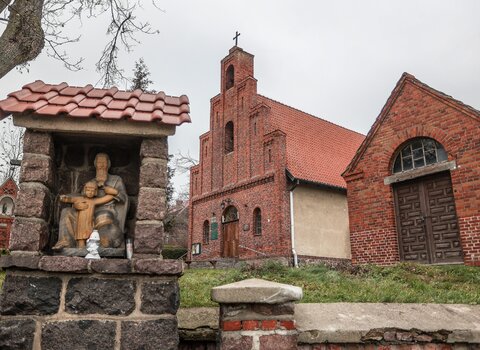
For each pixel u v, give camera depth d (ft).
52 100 11.07
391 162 39.04
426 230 36.24
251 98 67.41
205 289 19.76
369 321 12.20
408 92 38.22
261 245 59.21
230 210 67.82
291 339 10.68
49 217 11.08
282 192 58.29
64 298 9.54
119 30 30.66
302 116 76.89
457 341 12.12
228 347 10.50
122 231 11.51
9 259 9.37
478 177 32.30
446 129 34.86
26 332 9.21
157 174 10.90
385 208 38.47
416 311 13.33
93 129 10.78
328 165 68.18
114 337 9.47
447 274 26.81
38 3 25.40
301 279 25.29
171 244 109.91
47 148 10.70
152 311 9.78
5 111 10.24
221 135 72.59
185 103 11.71
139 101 11.84
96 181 11.69
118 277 9.84
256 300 10.57
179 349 13.14
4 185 72.33
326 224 61.62
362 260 39.50
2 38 24.22
